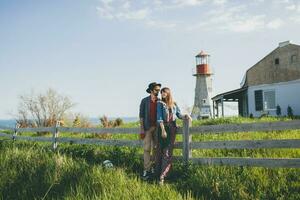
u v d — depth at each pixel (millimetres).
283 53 36375
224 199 7414
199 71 56875
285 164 7977
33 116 38312
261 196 7301
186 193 7676
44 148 13938
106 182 7496
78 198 6727
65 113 34406
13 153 10930
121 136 16391
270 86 33844
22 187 7859
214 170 8641
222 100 38531
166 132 9234
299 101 31609
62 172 8469
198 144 9523
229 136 13758
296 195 7137
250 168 8516
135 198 6758
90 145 13016
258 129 8484
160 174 9250
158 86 9734
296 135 13367
